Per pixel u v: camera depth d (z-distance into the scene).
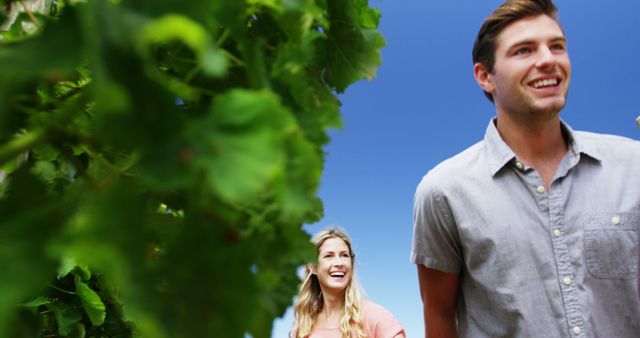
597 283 1.98
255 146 0.28
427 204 2.21
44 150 0.63
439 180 2.20
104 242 0.27
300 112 0.43
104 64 0.26
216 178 0.27
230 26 0.38
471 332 2.19
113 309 1.37
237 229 0.32
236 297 0.29
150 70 0.28
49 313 1.33
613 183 2.04
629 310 1.97
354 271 4.26
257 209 0.35
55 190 0.61
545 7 2.08
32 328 0.49
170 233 0.42
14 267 0.26
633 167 2.07
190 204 0.32
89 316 1.30
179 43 0.48
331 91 0.56
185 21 0.26
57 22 0.28
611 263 1.98
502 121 2.18
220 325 0.29
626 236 2.00
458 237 2.19
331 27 0.57
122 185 0.28
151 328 0.27
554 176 2.07
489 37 2.15
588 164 2.08
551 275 2.00
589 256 1.99
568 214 2.03
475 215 2.11
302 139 0.34
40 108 0.45
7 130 0.42
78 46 0.28
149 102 0.28
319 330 4.23
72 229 0.27
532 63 2.02
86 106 0.48
